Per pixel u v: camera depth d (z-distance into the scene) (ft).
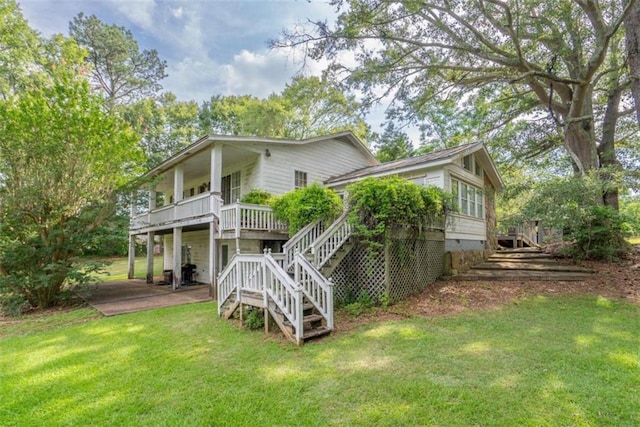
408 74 38.81
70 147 31.22
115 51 84.17
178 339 17.74
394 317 20.61
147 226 48.26
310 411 10.07
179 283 39.58
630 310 19.85
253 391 11.45
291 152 41.55
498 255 38.34
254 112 82.99
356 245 25.16
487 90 45.14
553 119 40.88
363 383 11.71
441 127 62.18
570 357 13.37
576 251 32.27
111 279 53.16
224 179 46.09
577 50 35.04
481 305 22.54
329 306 17.58
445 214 29.99
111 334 19.47
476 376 11.95
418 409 9.95
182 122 98.32
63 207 30.81
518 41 33.04
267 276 18.19
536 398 10.30
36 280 29.22
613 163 35.83
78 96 32.76
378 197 23.89
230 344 16.48
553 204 29.58
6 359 15.66
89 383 12.54
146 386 12.11
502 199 38.32
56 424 9.86
